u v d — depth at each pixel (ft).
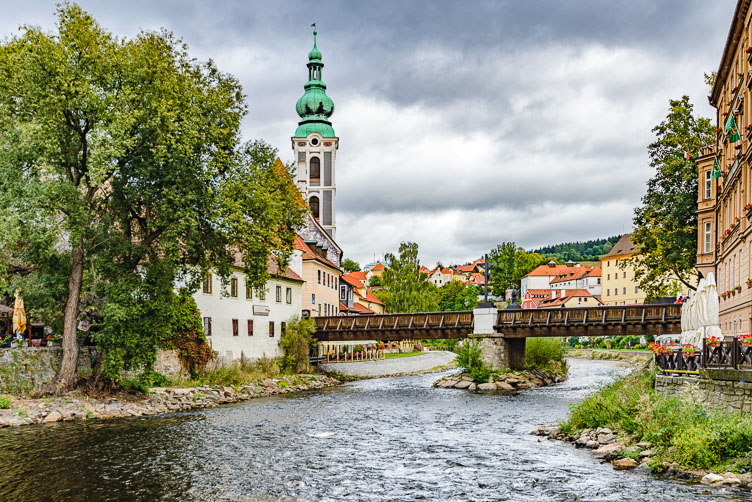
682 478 50.83
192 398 109.29
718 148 135.64
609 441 64.18
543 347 179.11
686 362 68.44
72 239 89.81
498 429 81.00
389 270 281.33
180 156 91.09
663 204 150.30
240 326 149.28
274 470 57.52
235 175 102.47
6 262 96.07
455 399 121.08
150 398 102.01
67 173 93.25
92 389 97.30
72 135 92.22
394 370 203.41
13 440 71.26
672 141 147.95
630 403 69.36
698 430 54.80
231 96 103.50
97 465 59.21
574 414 74.95
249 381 136.46
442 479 53.93
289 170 117.70
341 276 258.37
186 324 125.90
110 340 95.30
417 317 165.89
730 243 115.14
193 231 94.27
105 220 95.45
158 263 96.58
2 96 89.81
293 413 97.55
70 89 85.40
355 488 51.42
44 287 93.91
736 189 112.88
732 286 115.24
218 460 61.62
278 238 112.16
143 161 92.53
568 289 477.77
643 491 47.60
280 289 171.22
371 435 76.38
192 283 108.58
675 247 146.20
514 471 55.93
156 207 94.63
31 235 85.56
